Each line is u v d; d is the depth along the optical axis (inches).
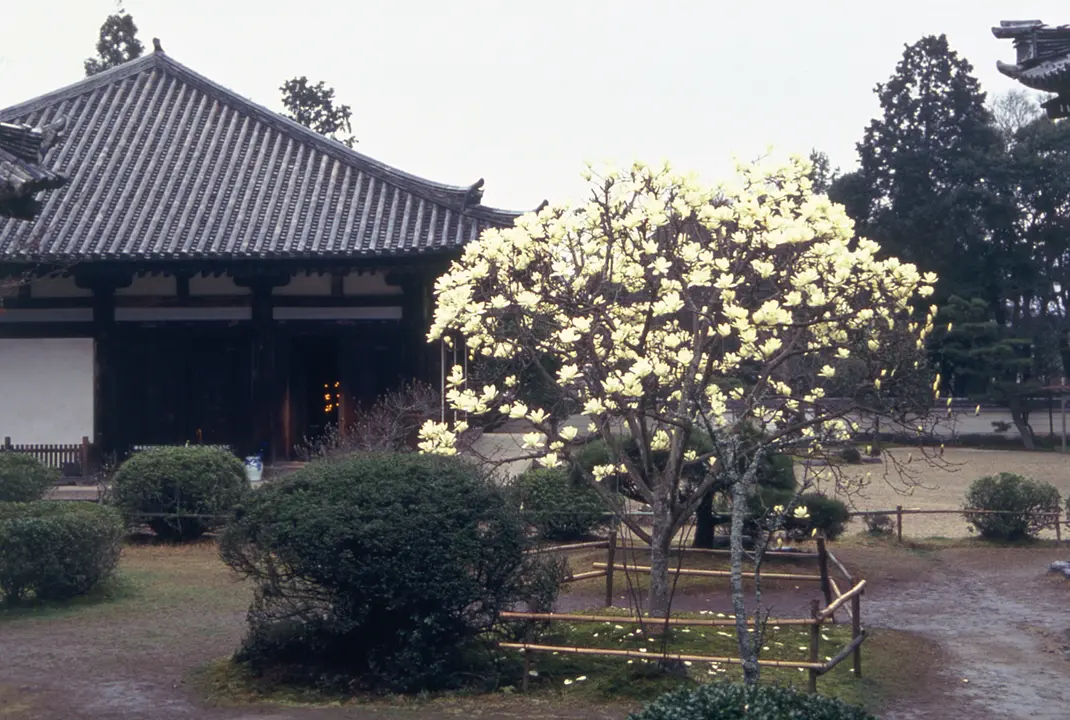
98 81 1135.0
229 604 469.1
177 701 320.8
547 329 391.2
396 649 334.0
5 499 642.8
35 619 435.2
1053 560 663.1
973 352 1857.8
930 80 2123.5
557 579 352.8
